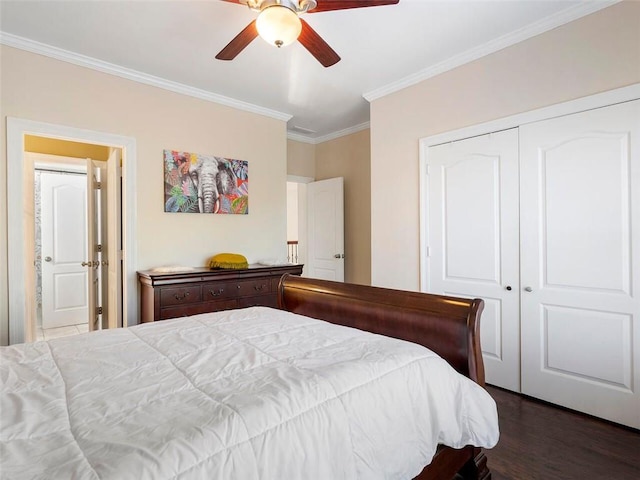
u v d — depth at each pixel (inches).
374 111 144.7
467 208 116.3
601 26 88.5
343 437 41.5
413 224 132.0
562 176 95.5
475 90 113.5
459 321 62.7
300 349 58.6
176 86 135.3
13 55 104.4
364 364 50.7
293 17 69.9
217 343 62.0
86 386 45.2
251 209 159.2
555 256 97.1
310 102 155.3
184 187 138.1
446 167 121.7
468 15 94.7
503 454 75.2
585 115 91.4
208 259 145.5
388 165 139.9
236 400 40.3
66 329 177.2
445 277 122.7
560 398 96.4
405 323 70.5
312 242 207.2
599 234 89.7
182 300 119.6
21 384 46.1
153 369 50.7
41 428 35.4
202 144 143.9
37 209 179.6
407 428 48.3
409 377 51.8
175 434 33.9
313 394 42.9
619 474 68.8
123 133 124.4
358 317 79.4
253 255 159.6
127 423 36.2
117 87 123.3
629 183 85.2
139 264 128.1
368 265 185.9
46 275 176.9
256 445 35.4
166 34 103.1
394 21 97.2
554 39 96.4
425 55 115.4
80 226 187.2
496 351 109.7
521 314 103.8
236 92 144.1
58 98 111.7
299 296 95.3
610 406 88.3
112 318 140.2
